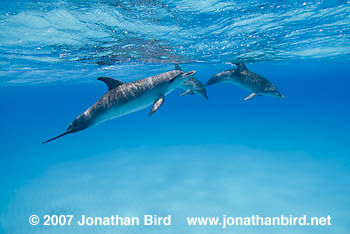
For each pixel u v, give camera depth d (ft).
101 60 44.78
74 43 30.78
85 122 16.62
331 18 27.68
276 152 52.65
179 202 31.19
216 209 28.89
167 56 44.37
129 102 17.92
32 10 19.71
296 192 32.24
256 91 34.78
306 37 37.14
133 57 43.45
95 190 37.45
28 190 40.14
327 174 38.37
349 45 47.98
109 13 21.53
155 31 27.66
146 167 47.11
